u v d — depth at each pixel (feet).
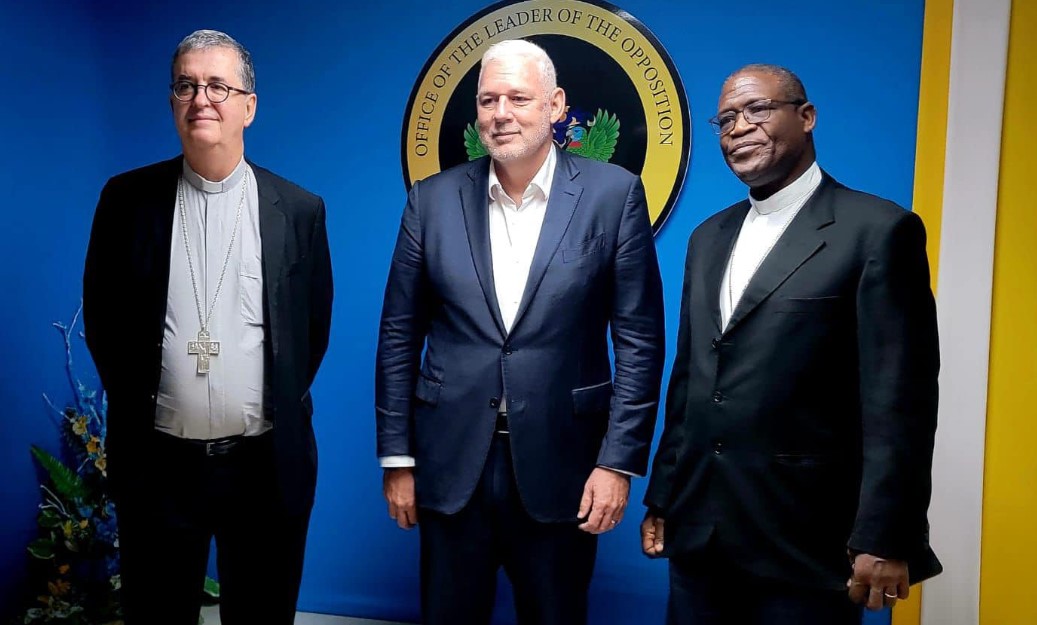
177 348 6.06
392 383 6.13
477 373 5.78
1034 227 7.39
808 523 5.02
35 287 8.93
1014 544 7.53
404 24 9.05
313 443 6.66
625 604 8.55
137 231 6.06
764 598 5.20
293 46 9.38
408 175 9.06
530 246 5.95
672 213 8.38
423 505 5.95
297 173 9.43
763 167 5.22
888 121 7.77
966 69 7.45
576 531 5.92
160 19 9.73
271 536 6.39
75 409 9.30
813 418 5.04
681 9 8.25
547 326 5.74
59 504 9.00
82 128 9.60
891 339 4.78
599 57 8.46
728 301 5.47
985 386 7.50
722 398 5.25
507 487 5.82
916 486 4.72
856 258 4.95
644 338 5.89
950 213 7.55
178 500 6.17
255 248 6.23
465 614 5.96
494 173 6.08
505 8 8.70
